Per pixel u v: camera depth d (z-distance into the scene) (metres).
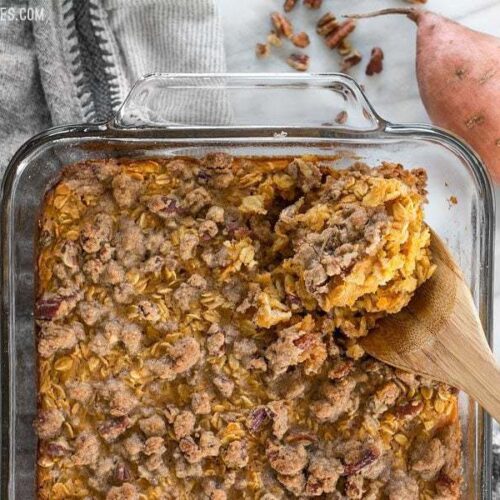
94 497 0.50
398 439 0.50
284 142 0.52
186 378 0.50
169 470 0.50
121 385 0.50
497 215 0.58
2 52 0.57
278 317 0.49
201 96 0.56
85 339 0.51
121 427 0.50
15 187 0.52
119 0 0.56
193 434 0.50
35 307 0.51
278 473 0.50
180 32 0.57
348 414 0.50
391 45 0.58
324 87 0.55
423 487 0.51
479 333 0.49
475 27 0.58
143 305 0.50
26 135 0.57
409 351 0.50
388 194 0.48
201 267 0.51
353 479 0.49
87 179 0.52
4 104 0.57
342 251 0.48
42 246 0.51
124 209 0.51
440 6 0.58
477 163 0.52
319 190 0.51
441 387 0.51
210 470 0.50
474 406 0.52
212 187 0.52
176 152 0.52
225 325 0.50
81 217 0.51
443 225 0.53
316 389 0.50
